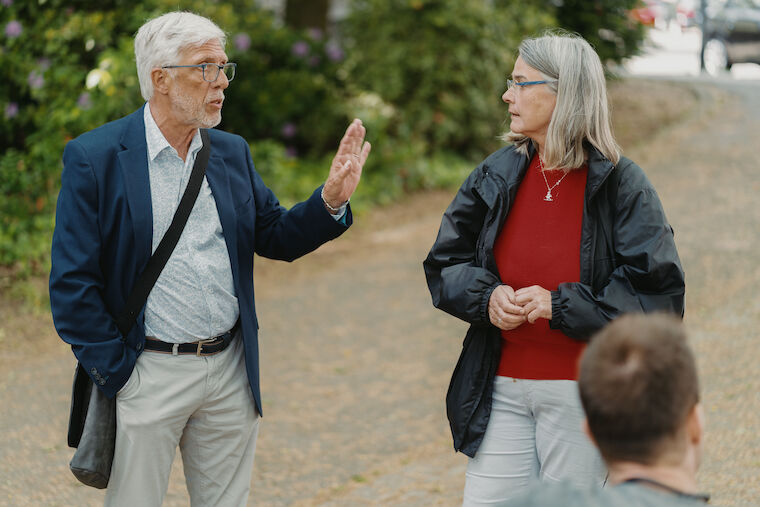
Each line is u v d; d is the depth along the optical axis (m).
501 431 2.56
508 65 10.09
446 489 3.82
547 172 2.51
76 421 2.56
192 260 2.49
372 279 7.07
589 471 2.44
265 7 11.05
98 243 2.43
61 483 3.85
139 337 2.46
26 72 7.22
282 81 9.62
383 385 5.09
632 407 1.29
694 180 8.88
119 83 6.83
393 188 9.34
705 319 5.55
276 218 2.74
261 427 4.54
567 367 2.44
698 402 1.34
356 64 10.19
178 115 2.46
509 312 2.40
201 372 2.53
